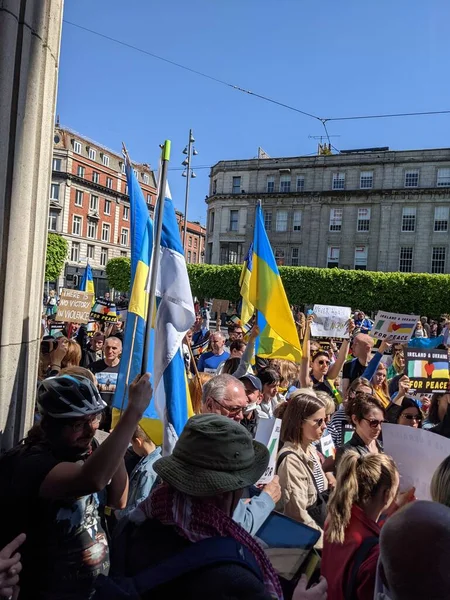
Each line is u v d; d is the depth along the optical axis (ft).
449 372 17.49
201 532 5.77
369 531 7.74
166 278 11.30
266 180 174.09
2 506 6.41
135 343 11.16
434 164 154.10
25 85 9.89
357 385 17.12
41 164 11.10
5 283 9.46
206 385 10.91
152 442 10.79
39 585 6.43
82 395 7.04
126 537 6.25
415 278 123.24
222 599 5.05
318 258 164.66
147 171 231.30
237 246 177.17
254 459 6.41
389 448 10.93
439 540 4.40
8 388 9.67
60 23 12.05
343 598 7.29
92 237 205.67
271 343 20.40
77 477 6.14
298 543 7.79
